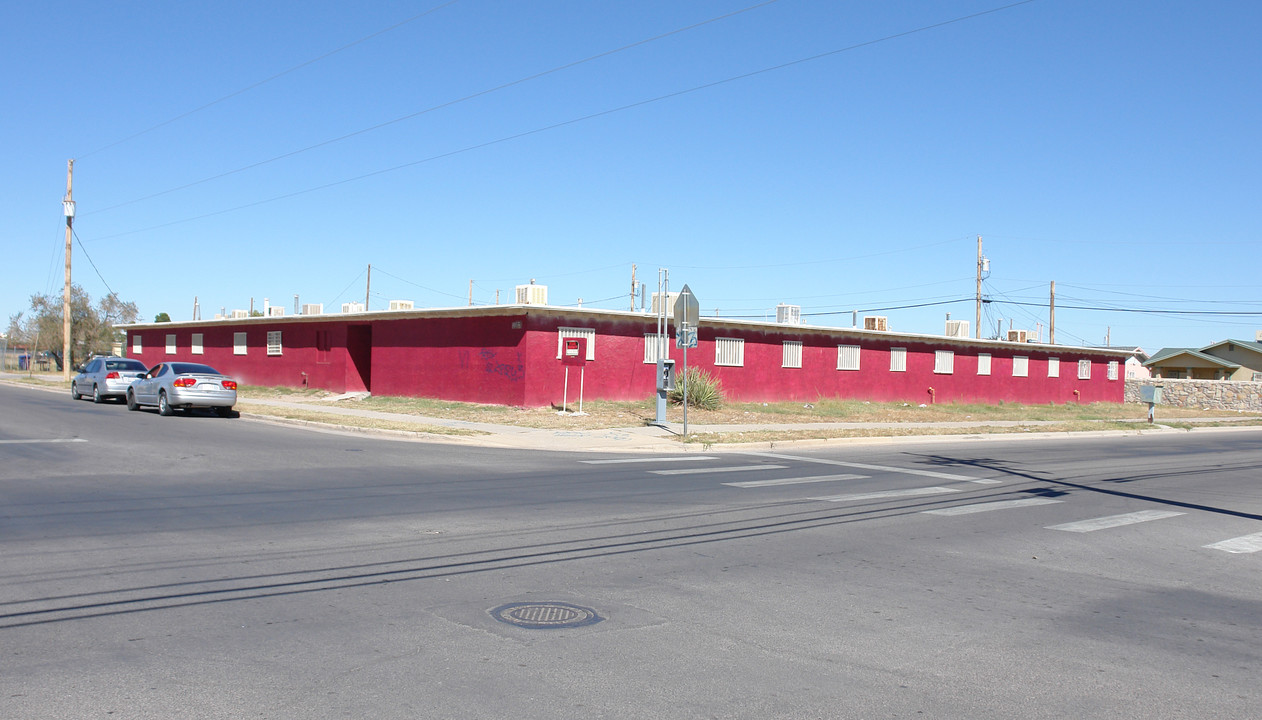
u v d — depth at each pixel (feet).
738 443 67.00
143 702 15.06
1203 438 98.17
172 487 39.04
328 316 111.65
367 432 68.33
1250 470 62.75
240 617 20.08
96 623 19.31
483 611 21.17
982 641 20.06
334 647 18.21
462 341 92.79
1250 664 18.89
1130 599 24.39
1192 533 35.55
